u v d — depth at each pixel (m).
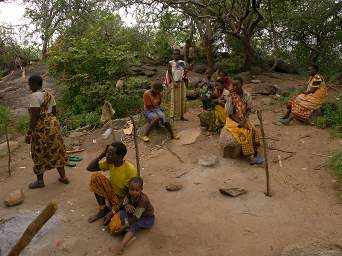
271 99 9.51
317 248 4.06
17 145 7.81
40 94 5.46
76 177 6.16
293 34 14.02
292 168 6.10
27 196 5.61
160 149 7.02
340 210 4.93
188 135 7.43
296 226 4.62
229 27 12.20
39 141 5.57
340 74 11.52
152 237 4.46
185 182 5.83
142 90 9.55
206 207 5.10
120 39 12.81
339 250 4.09
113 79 9.30
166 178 5.98
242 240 4.39
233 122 6.46
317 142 6.97
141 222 4.47
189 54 13.48
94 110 9.03
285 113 8.49
